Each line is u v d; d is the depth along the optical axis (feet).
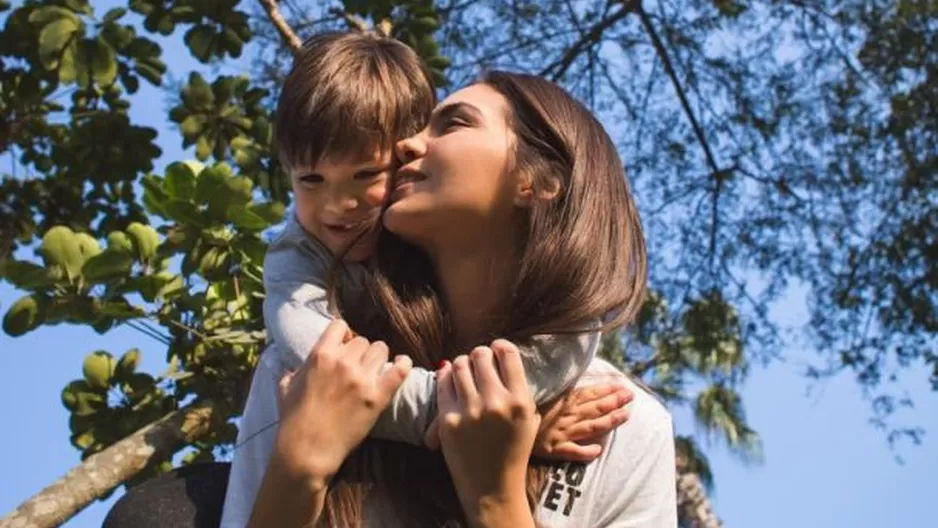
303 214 6.97
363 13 18.88
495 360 6.01
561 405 6.57
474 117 6.73
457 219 6.55
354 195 6.78
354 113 6.66
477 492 5.90
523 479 5.97
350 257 6.92
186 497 6.62
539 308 6.47
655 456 6.79
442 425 5.92
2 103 19.66
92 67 17.49
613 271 6.59
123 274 13.79
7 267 13.66
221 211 13.67
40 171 20.88
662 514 6.70
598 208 6.64
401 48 7.11
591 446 6.59
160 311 13.99
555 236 6.51
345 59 6.84
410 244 6.81
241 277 14.24
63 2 17.87
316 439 5.86
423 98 6.94
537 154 6.67
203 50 18.39
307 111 6.72
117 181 20.29
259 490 5.95
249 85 19.01
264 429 6.57
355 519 6.25
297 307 6.80
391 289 6.72
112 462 12.78
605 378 7.03
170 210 13.57
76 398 14.70
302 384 5.97
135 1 18.31
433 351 6.70
